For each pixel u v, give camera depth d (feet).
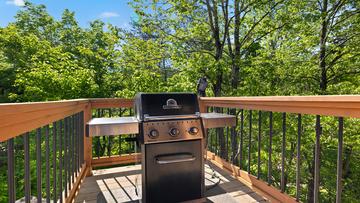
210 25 24.29
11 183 2.99
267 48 27.04
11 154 2.98
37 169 4.05
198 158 6.50
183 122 6.29
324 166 25.23
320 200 27.27
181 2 22.56
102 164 9.93
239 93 23.58
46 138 4.55
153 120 6.01
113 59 25.54
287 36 24.72
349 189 27.43
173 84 26.11
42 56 30.48
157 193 6.05
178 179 6.27
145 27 24.86
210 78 24.07
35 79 25.43
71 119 6.73
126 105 10.36
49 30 45.55
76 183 7.34
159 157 6.03
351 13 19.93
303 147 23.34
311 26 21.33
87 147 9.05
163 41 25.68
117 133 5.88
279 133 22.94
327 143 21.77
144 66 25.18
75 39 44.24
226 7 24.13
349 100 3.63
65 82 25.72
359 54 20.12
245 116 21.71
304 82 22.79
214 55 25.07
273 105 6.04
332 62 21.67
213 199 6.84
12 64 32.99
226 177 8.68
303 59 22.52
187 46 25.79
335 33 21.16
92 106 9.71
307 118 19.75
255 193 7.38
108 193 7.31
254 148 25.61
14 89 33.63
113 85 35.27
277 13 22.81
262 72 22.93
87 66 34.71
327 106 4.29
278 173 27.07
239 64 23.49
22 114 2.94
